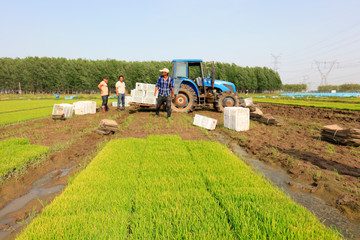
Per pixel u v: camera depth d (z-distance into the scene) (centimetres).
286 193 275
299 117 1135
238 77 6456
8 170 320
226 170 320
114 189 251
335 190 278
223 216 200
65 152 439
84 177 285
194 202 224
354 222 212
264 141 554
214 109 1365
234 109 693
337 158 416
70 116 1003
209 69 1162
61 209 210
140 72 5550
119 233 174
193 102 1144
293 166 371
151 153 402
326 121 974
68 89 5262
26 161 362
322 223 202
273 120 819
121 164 334
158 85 922
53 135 597
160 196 235
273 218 191
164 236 168
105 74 5431
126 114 1105
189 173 300
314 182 308
